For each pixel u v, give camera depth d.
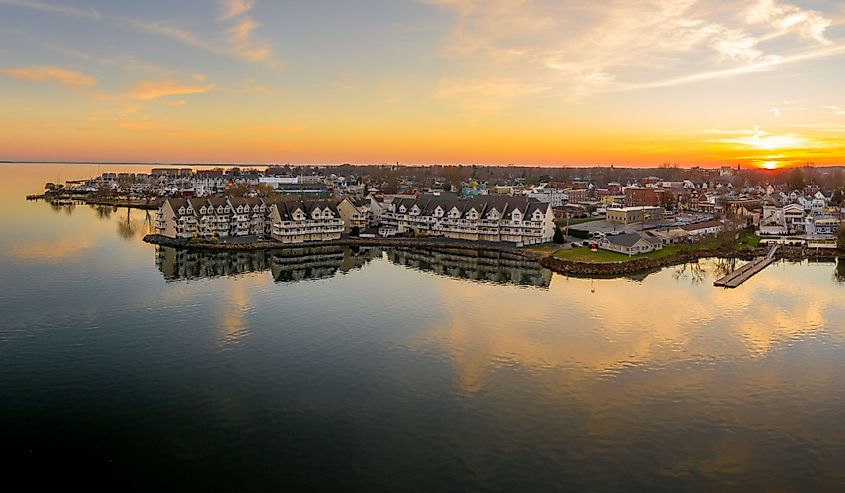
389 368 77.38
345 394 69.44
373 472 53.41
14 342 85.31
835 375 76.25
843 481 52.56
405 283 128.12
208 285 123.06
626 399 68.81
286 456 55.94
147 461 54.97
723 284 126.88
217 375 74.50
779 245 176.12
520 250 170.00
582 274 139.88
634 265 145.12
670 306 109.06
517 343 87.44
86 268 137.25
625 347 86.00
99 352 81.88
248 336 89.44
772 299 114.81
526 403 67.38
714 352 84.19
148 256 155.50
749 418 64.31
